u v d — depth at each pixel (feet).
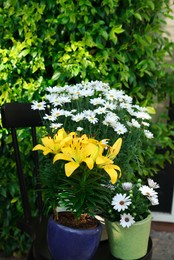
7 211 10.57
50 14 9.60
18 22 9.62
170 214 12.67
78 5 9.46
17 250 11.08
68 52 9.76
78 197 6.77
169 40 11.35
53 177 6.95
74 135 6.84
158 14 10.68
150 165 11.29
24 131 9.96
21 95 9.95
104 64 9.75
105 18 9.68
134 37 9.82
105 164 6.71
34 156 8.86
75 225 6.98
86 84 7.95
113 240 7.26
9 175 10.30
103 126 7.49
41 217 8.58
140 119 8.05
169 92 10.69
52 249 7.05
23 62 9.79
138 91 10.34
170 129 11.39
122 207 7.03
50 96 7.73
